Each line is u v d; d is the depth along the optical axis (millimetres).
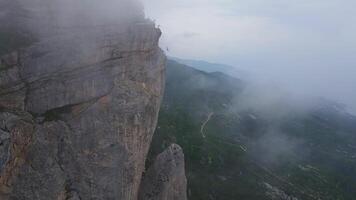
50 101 47844
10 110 44500
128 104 52312
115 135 50812
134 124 52531
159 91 61031
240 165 176375
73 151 47875
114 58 52656
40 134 45562
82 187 48188
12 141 42719
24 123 44312
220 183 145500
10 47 46469
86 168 48562
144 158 56250
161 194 60000
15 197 43188
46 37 49250
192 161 155875
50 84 47719
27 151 44500
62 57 48250
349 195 190625
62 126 47469
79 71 49625
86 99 50156
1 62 45125
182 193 63938
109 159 50062
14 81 45406
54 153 46438
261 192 152625
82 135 48719
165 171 61406
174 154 63062
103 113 50688
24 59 46219
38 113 47156
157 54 60562
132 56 54750
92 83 50406
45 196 45000
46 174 45281
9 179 42781
